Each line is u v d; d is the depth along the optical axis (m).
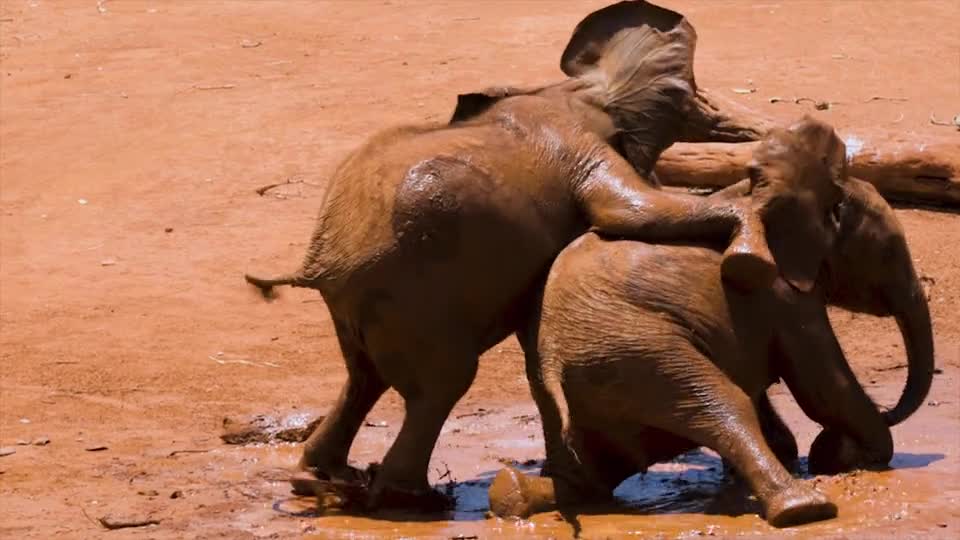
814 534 11.75
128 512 13.38
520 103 13.24
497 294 12.78
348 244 12.69
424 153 12.70
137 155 26.41
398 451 12.96
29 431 16.30
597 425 12.73
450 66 30.22
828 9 33.81
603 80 13.57
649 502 13.12
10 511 13.54
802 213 12.82
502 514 12.67
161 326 19.84
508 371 18.08
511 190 12.70
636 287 12.43
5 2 37.69
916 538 11.57
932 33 31.59
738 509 12.68
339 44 32.59
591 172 12.96
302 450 15.56
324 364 18.61
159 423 16.62
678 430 12.37
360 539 12.31
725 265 12.45
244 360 18.73
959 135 23.22
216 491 14.09
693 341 12.43
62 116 28.61
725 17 33.47
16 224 23.84
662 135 13.52
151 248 22.58
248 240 22.66
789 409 16.16
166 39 33.56
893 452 13.93
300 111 27.92
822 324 13.03
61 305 20.62
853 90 27.66
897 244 13.38
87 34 34.34
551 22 33.62
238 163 25.73
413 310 12.56
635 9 13.71
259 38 33.31
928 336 13.70
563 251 12.79
